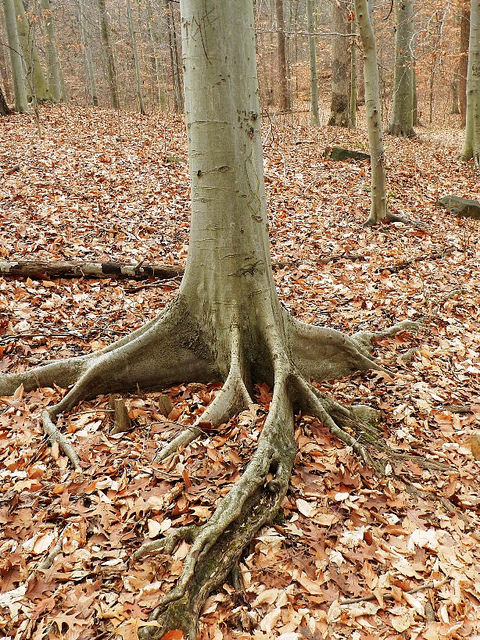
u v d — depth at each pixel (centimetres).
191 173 414
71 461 352
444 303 707
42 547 287
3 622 244
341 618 265
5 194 877
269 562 289
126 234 793
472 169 1444
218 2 366
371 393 484
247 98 395
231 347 425
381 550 310
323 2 2894
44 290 604
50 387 433
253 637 250
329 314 660
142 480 335
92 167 1092
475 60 1410
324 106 2875
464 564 311
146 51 3020
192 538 288
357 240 923
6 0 1705
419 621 272
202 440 371
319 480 354
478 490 379
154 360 439
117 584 265
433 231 989
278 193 1104
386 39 2238
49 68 2344
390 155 1504
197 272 434
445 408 473
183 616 248
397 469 382
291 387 414
